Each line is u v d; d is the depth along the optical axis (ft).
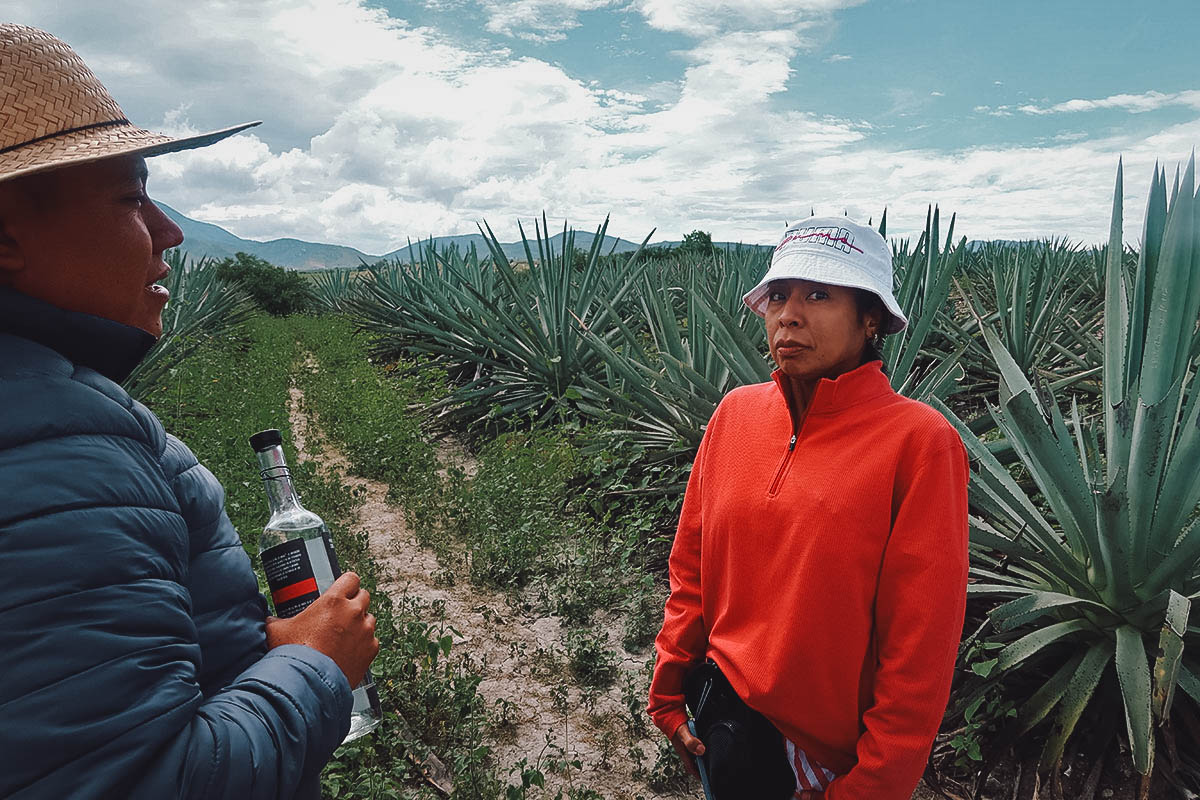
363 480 22.40
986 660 9.77
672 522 16.14
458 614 13.74
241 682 3.00
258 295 111.24
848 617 4.79
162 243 3.35
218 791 2.61
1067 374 23.91
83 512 2.51
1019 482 13.70
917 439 4.73
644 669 11.87
